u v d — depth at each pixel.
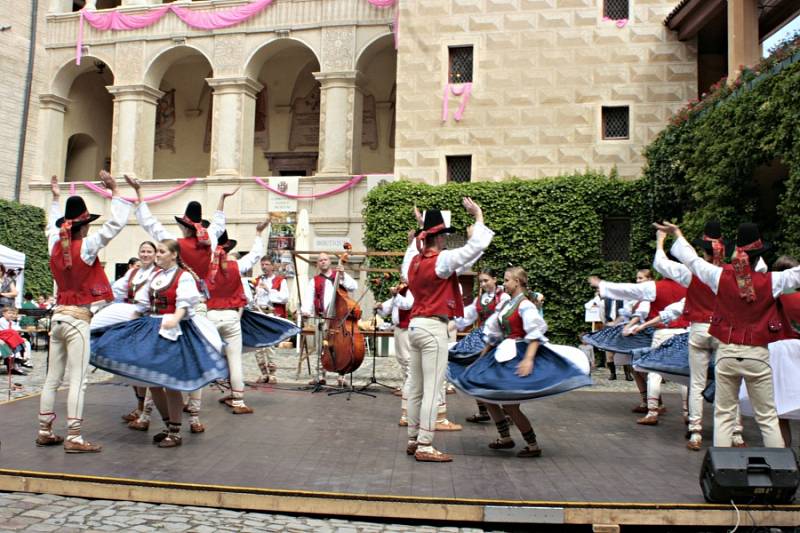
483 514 5.43
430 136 22.02
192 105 31.75
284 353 20.97
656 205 19.42
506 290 7.37
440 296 6.83
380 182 22.27
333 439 7.73
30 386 12.18
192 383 6.91
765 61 13.54
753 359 6.06
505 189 20.92
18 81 28.02
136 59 27.53
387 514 5.49
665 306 9.20
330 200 25.33
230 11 26.69
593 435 8.41
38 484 5.88
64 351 7.02
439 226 6.88
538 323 7.07
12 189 27.83
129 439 7.43
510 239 20.78
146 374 6.84
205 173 31.47
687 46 20.84
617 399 11.67
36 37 28.58
